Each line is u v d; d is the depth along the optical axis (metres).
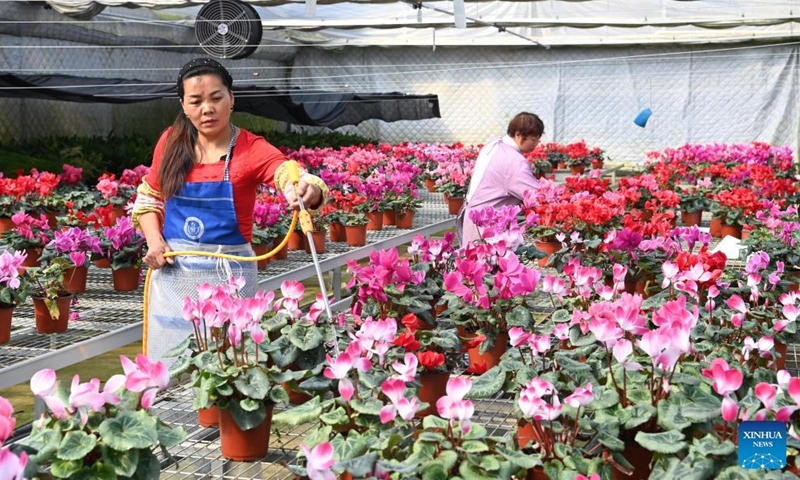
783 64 17.48
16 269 4.14
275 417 2.33
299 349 2.99
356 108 15.82
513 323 3.51
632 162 18.52
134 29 13.93
